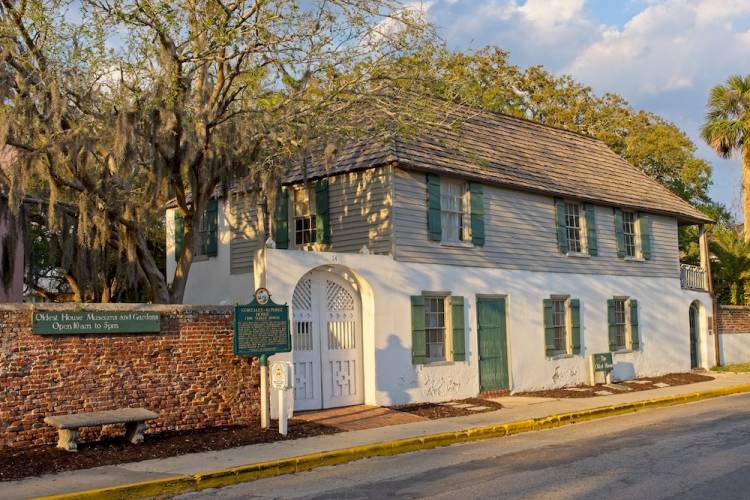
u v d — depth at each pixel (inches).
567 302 861.2
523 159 874.1
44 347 451.2
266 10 558.3
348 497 355.9
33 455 420.5
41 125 502.0
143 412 459.5
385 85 640.4
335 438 506.6
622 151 1556.3
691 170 1526.8
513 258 794.8
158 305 500.7
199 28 550.3
